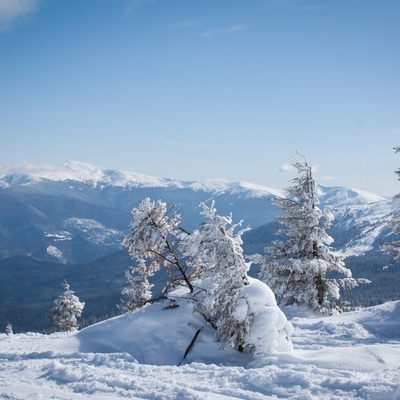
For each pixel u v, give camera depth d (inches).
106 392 368.8
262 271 1075.3
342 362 455.5
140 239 711.7
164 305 660.1
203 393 356.2
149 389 371.9
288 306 1074.7
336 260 1058.7
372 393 332.2
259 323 538.9
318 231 1053.2
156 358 555.5
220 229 609.9
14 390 378.3
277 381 385.4
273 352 519.5
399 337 658.2
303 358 482.6
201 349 563.5
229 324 552.7
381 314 766.5
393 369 414.9
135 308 697.0
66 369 442.0
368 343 613.3
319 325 718.5
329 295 1083.9
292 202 1068.5
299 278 1041.5
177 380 406.6
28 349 574.6
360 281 1036.5
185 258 695.1
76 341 602.2
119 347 582.2
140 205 721.0
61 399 344.2
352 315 792.3
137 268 842.8
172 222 723.4
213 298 569.9
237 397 354.6
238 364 525.7
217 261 591.5
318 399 336.5
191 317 616.7
